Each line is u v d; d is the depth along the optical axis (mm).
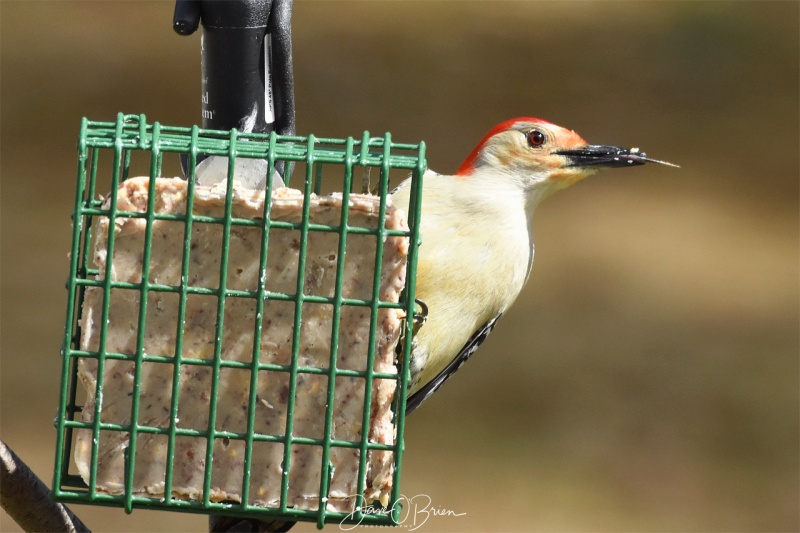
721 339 17797
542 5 28906
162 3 26812
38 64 23422
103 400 5215
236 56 6316
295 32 25875
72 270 5047
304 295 5258
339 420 5363
